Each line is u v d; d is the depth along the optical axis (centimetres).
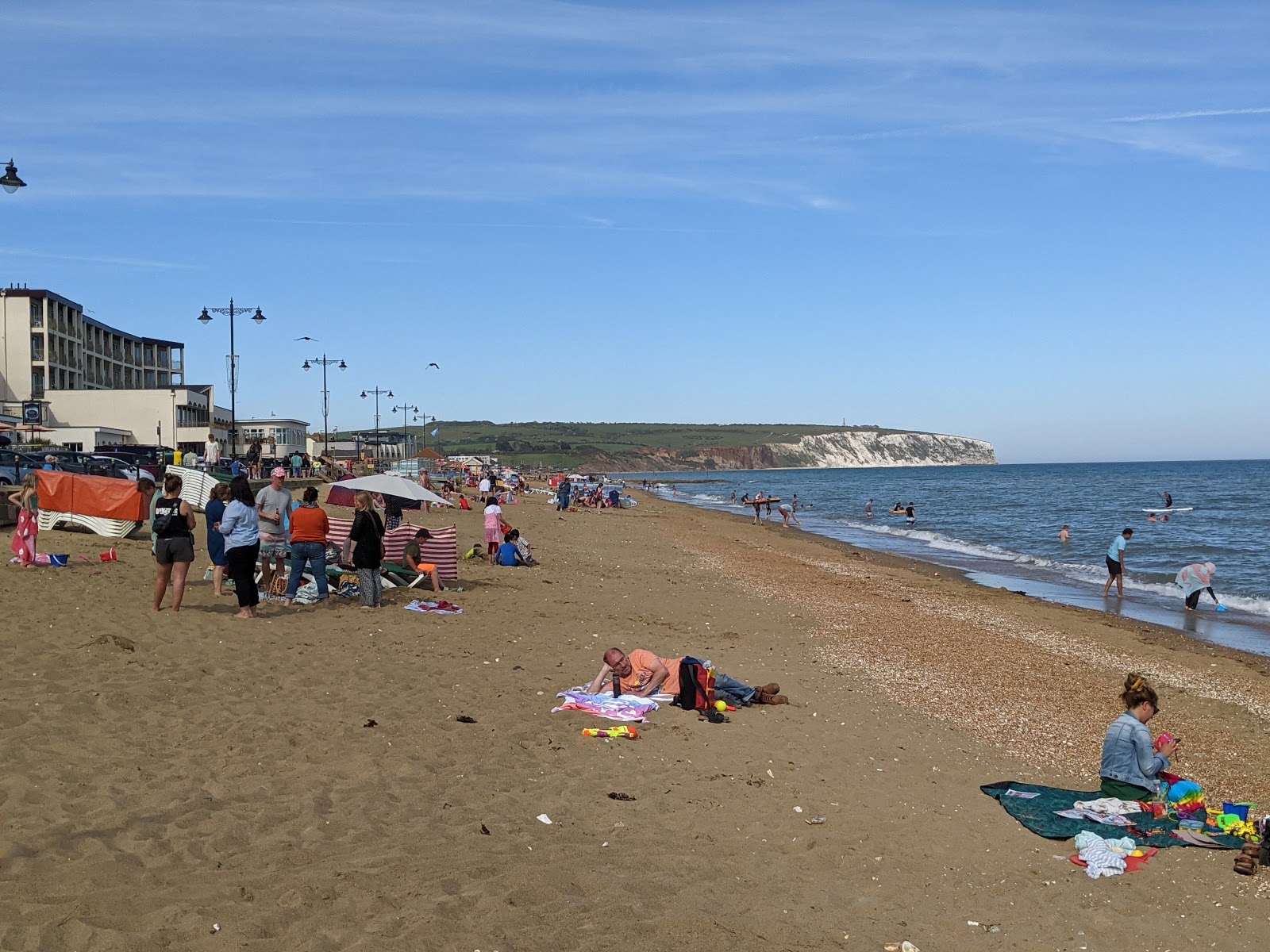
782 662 1406
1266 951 585
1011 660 1545
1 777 677
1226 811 788
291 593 1470
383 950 488
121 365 8644
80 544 1923
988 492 10069
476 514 4128
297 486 4406
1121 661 1606
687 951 526
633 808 753
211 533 1445
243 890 539
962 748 1012
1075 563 3334
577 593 1945
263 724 860
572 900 574
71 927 475
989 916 615
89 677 952
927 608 2133
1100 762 975
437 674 1120
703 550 3462
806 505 8300
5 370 6856
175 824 627
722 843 696
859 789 848
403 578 1748
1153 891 661
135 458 4088
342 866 589
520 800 744
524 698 1055
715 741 964
